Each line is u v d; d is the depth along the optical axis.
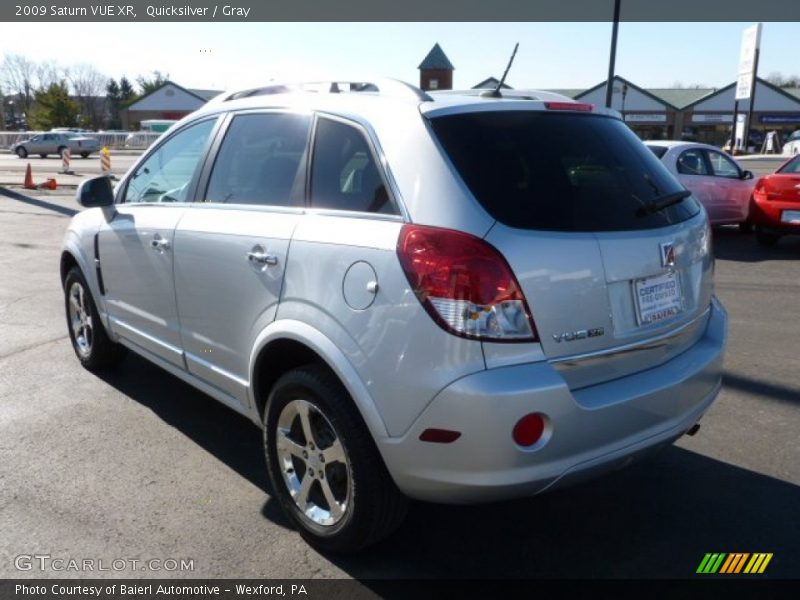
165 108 75.06
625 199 2.97
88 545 3.14
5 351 5.71
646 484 3.72
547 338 2.59
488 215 2.59
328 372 2.91
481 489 2.53
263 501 3.52
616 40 16.55
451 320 2.49
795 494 3.62
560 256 2.63
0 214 14.64
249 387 3.36
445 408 2.50
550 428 2.55
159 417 4.47
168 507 3.44
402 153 2.78
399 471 2.68
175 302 3.85
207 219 3.58
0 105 87.25
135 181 4.47
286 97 3.49
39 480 3.68
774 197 10.77
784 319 6.92
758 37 42.28
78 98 96.88
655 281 2.95
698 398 3.13
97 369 5.20
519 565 3.05
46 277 8.45
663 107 58.09
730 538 3.24
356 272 2.74
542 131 2.96
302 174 3.18
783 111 58.28
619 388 2.79
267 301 3.14
